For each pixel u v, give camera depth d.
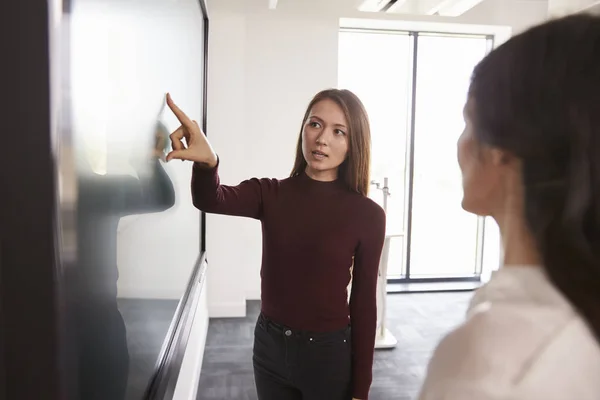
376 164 4.82
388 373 2.93
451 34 4.74
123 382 0.78
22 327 0.46
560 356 0.38
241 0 3.62
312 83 4.14
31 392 0.46
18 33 0.44
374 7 3.86
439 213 4.95
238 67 3.67
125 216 0.76
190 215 1.82
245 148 4.13
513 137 0.41
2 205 0.45
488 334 0.40
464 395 0.38
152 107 0.96
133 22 0.79
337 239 1.24
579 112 0.38
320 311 1.24
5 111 0.44
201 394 2.61
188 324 1.66
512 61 0.42
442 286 4.82
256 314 3.93
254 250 4.29
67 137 0.48
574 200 0.38
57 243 0.46
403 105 4.77
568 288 0.40
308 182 1.32
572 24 0.41
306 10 4.08
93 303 0.60
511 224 0.45
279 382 1.30
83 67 0.54
